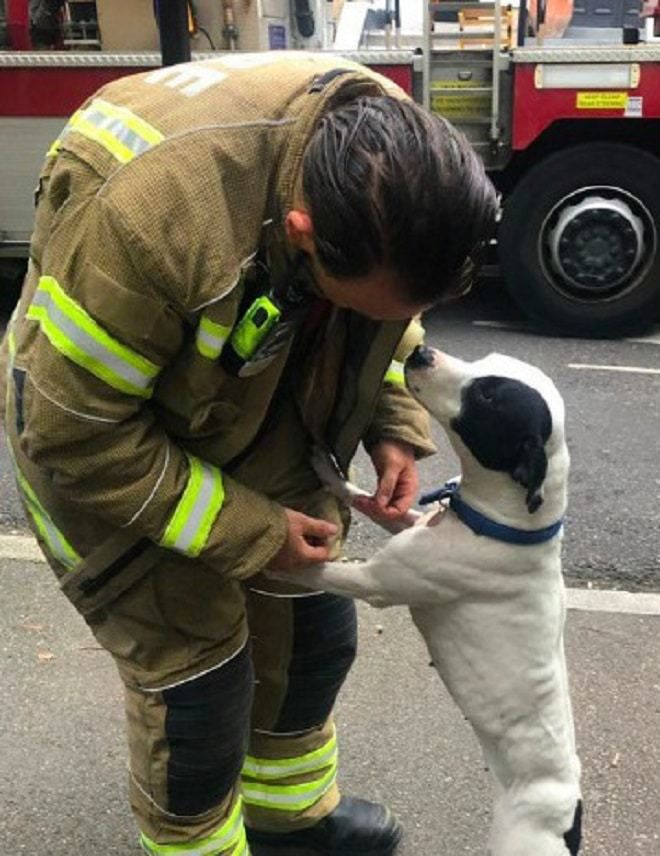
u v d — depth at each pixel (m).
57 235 1.38
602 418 4.52
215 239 1.33
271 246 1.39
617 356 5.45
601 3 6.34
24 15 5.64
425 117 1.30
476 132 5.52
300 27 5.86
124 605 1.66
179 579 1.62
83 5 5.63
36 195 1.55
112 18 5.46
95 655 2.84
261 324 1.38
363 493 1.82
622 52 5.27
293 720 2.02
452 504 1.63
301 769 2.08
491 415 1.50
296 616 1.90
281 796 2.09
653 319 5.88
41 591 3.14
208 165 1.33
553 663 1.67
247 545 1.53
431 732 2.54
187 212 1.32
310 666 1.96
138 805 1.83
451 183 1.25
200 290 1.34
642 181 5.50
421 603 1.66
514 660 1.64
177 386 1.49
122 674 1.74
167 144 1.34
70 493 1.49
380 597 1.65
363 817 2.18
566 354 5.49
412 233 1.25
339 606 1.96
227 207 1.34
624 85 5.32
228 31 5.37
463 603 1.63
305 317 1.49
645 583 3.19
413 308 1.36
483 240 1.32
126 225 1.31
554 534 1.61
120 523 1.50
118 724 2.57
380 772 2.42
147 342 1.37
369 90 1.42
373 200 1.23
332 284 1.36
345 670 2.03
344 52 5.50
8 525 3.55
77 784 2.39
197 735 1.71
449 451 4.11
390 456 1.83
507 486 1.55
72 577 1.67
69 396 1.38
